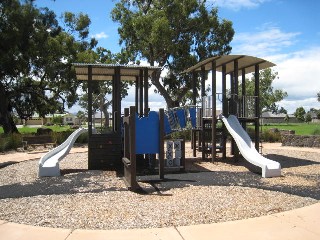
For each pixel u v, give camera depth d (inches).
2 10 1047.6
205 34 1311.5
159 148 424.5
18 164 569.6
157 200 305.9
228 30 1343.5
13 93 1261.1
